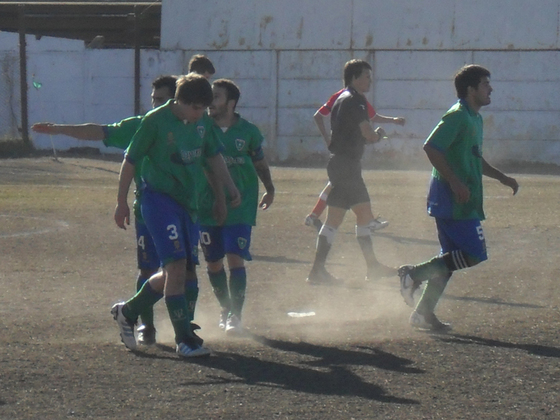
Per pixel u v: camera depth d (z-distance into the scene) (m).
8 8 80.69
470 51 71.12
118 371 12.25
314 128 74.44
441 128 14.26
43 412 10.41
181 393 11.22
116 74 76.81
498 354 13.31
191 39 75.69
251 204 15.16
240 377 12.00
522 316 16.12
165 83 14.48
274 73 74.44
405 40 72.00
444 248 14.98
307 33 73.69
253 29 74.50
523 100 70.88
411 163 72.19
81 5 79.50
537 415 10.49
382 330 15.06
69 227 29.27
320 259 20.08
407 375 12.13
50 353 13.19
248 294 18.56
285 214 33.62
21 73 75.38
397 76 72.50
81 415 10.30
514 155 71.50
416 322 15.10
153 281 13.34
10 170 54.03
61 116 77.88
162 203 12.85
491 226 30.28
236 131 15.04
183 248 12.90
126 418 10.20
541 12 69.69
